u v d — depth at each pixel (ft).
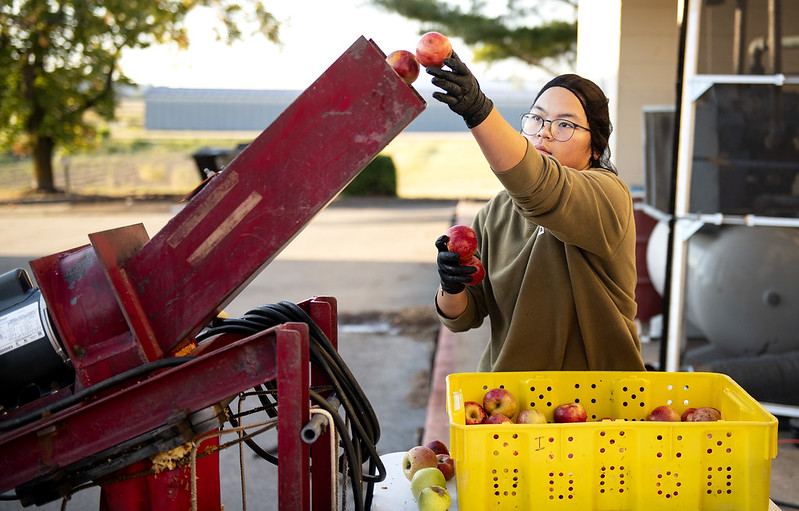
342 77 5.33
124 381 5.60
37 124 67.92
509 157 5.88
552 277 7.41
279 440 5.43
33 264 5.67
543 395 7.19
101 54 65.05
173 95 92.43
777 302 14.73
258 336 5.45
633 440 5.94
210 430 5.92
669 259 15.39
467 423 6.84
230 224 5.59
